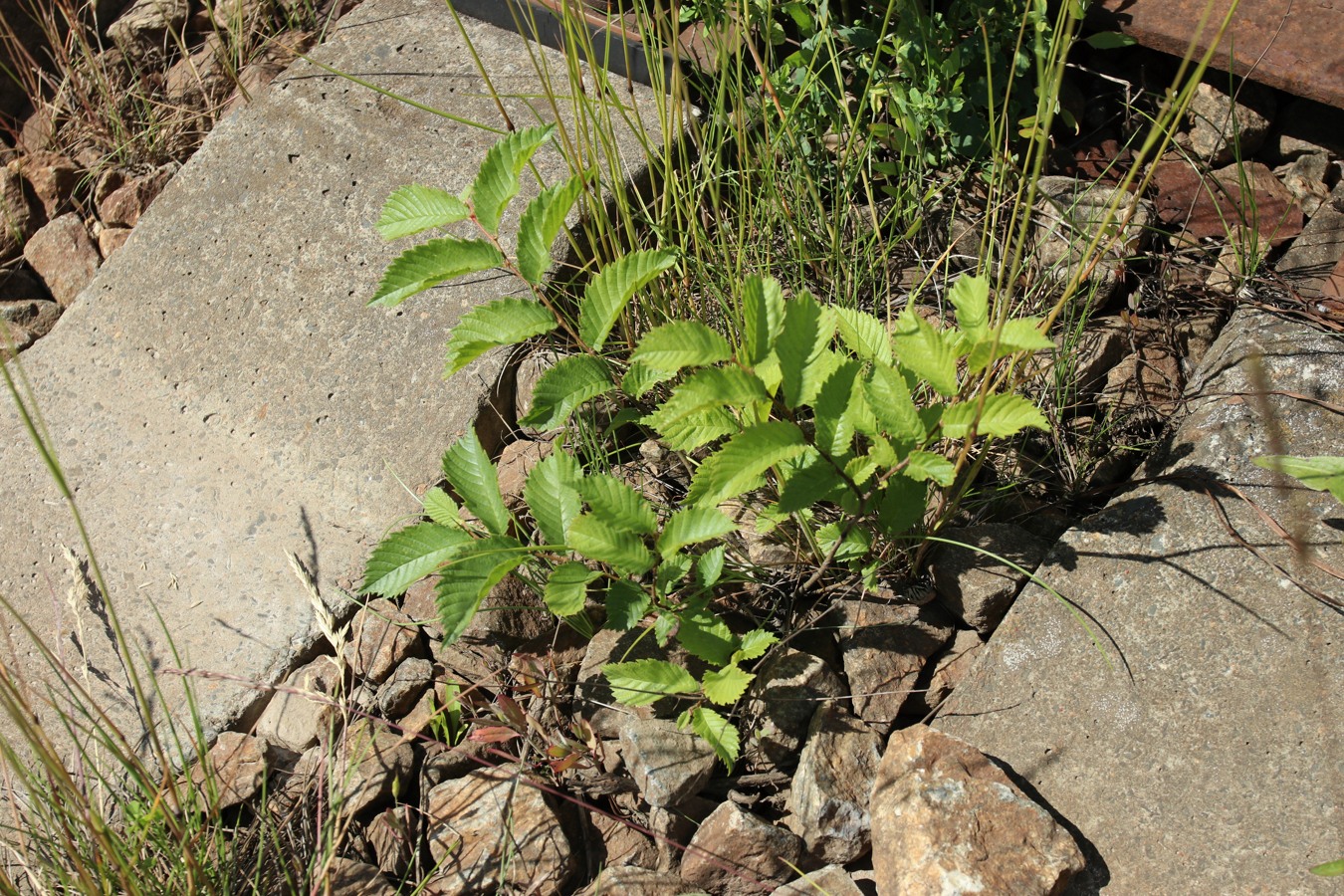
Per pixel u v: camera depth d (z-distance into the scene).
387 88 1.32
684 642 1.01
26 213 1.44
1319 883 0.91
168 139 1.45
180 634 1.14
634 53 1.26
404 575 1.02
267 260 1.26
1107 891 0.94
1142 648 0.99
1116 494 1.07
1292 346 1.05
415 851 1.01
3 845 1.05
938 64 1.17
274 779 1.07
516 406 1.19
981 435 1.05
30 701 1.12
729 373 0.94
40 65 1.55
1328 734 0.94
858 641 1.04
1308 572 0.97
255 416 1.21
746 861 0.98
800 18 1.18
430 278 1.02
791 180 1.20
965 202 1.20
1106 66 1.22
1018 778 0.98
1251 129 1.18
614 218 1.21
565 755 1.03
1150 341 1.12
